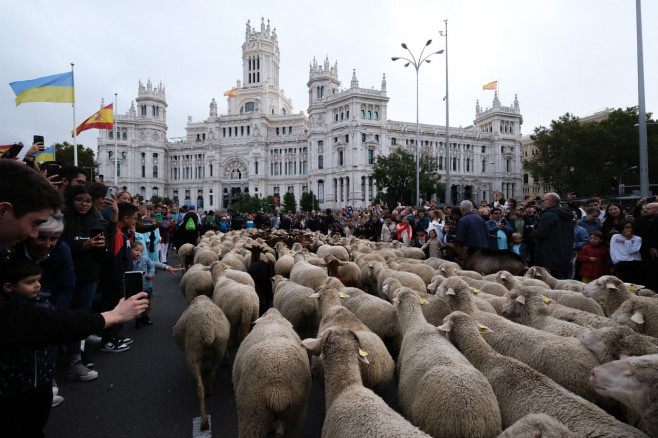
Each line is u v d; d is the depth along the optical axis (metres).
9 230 2.48
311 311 6.98
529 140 108.94
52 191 2.60
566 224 9.01
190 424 4.76
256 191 96.75
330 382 3.84
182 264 14.46
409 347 4.75
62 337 2.45
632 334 4.19
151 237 13.30
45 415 3.06
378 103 81.44
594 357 4.34
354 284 9.20
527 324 5.88
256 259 10.55
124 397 5.43
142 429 4.64
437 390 3.54
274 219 31.25
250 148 98.19
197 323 5.24
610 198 24.41
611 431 2.97
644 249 8.37
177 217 23.77
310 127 91.88
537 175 59.16
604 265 9.14
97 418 4.88
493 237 12.26
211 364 5.49
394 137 82.75
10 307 2.31
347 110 81.19
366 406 3.27
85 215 6.38
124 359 6.79
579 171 52.06
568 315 6.01
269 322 5.29
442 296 6.15
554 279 8.48
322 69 95.44
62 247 5.37
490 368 4.15
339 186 82.50
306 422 4.91
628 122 51.09
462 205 10.88
